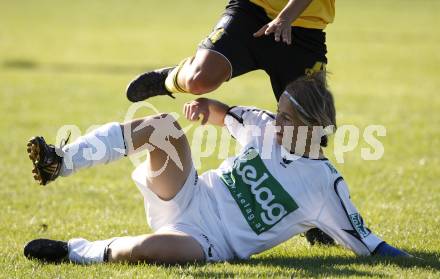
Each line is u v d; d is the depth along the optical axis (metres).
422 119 47.50
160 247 16.78
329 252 18.97
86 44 99.69
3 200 26.81
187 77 19.92
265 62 20.62
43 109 51.62
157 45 98.44
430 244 19.95
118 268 16.55
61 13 149.75
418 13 153.50
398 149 37.56
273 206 17.62
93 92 60.81
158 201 17.77
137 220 24.17
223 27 20.36
